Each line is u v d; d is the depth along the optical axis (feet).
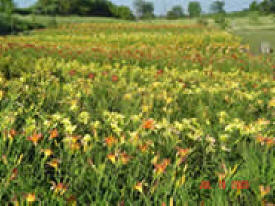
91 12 268.62
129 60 33.35
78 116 11.47
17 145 9.00
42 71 20.36
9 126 9.52
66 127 9.82
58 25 119.85
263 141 9.86
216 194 7.65
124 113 13.80
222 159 9.18
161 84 18.38
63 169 8.56
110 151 9.00
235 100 16.15
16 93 13.51
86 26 116.47
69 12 249.34
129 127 11.07
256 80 22.65
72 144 8.80
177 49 50.37
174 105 14.90
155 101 15.30
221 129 11.82
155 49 46.75
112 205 7.54
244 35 90.27
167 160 8.07
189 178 8.32
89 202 7.92
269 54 45.93
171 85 18.69
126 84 18.92
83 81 18.17
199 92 16.97
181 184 7.73
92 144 9.08
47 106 13.57
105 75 21.33
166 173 8.26
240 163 9.30
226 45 57.93
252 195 7.89
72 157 9.09
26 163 8.55
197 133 10.28
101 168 7.97
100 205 7.33
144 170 8.61
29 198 6.93
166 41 67.82
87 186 8.04
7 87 14.84
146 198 7.62
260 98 16.85
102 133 10.41
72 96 14.87
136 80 21.98
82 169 8.23
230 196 7.70
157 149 9.62
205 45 61.00
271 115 14.37
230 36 71.61
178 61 34.45
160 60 34.81
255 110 14.92
